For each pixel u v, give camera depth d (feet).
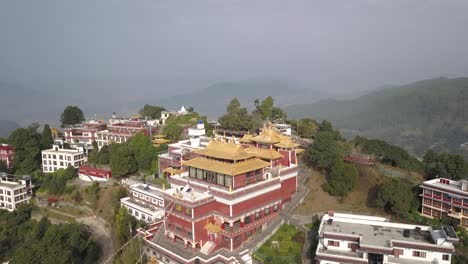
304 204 278.46
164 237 245.24
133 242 264.31
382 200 258.57
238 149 243.60
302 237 233.35
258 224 236.22
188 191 237.66
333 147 312.29
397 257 182.39
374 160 342.03
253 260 217.15
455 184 257.55
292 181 286.05
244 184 235.20
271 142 297.94
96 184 394.11
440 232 188.65
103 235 340.39
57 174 432.25
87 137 522.88
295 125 467.11
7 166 463.83
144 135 415.44
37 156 481.05
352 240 192.75
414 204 263.08
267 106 498.28
